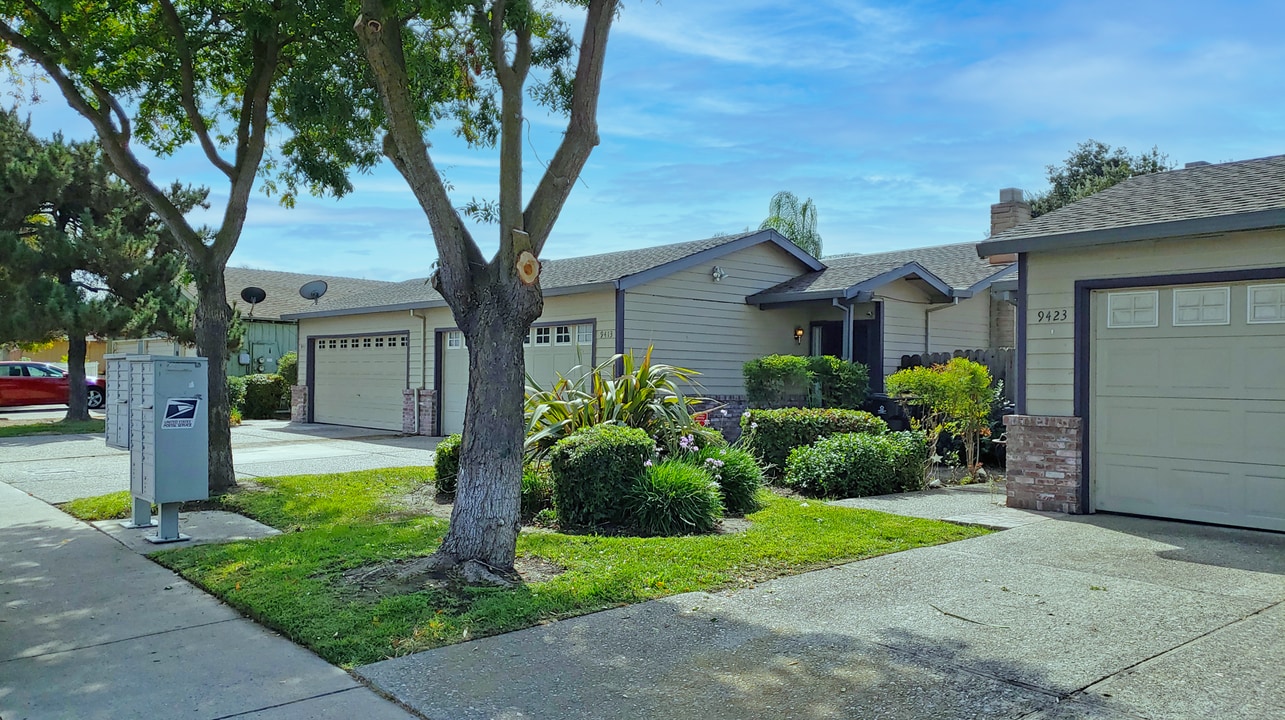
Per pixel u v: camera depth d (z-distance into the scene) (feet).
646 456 26.86
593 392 32.99
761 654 14.73
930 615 16.92
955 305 56.39
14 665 14.39
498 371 19.89
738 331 52.16
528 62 20.80
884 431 35.53
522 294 19.93
